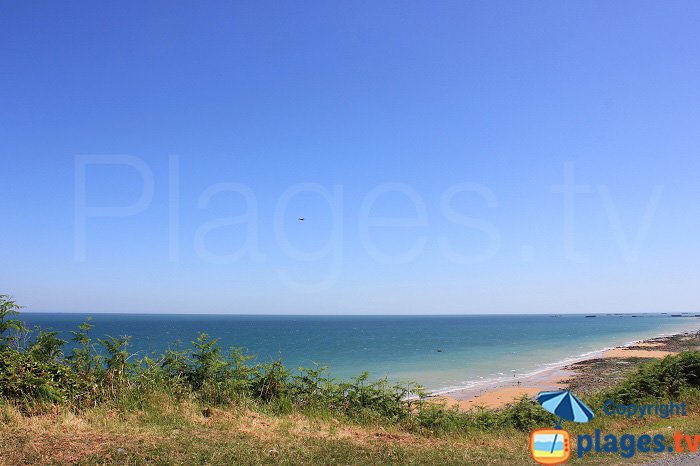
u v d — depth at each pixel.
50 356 9.81
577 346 78.56
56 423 7.96
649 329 146.00
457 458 8.41
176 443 7.57
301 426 9.73
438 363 52.53
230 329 149.25
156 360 11.05
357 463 7.54
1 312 9.36
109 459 6.66
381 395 12.38
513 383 36.94
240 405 10.42
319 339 99.38
